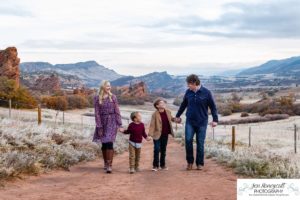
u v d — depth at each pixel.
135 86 187.00
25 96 75.19
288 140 43.66
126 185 9.74
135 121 11.91
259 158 12.98
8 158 10.68
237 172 11.28
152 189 9.27
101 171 12.01
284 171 10.60
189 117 12.15
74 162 13.12
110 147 11.77
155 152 12.24
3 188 8.85
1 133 13.80
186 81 12.16
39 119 23.67
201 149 12.14
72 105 106.94
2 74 88.56
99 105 11.75
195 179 10.46
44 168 11.38
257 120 88.56
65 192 8.83
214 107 12.13
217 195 8.57
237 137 46.53
